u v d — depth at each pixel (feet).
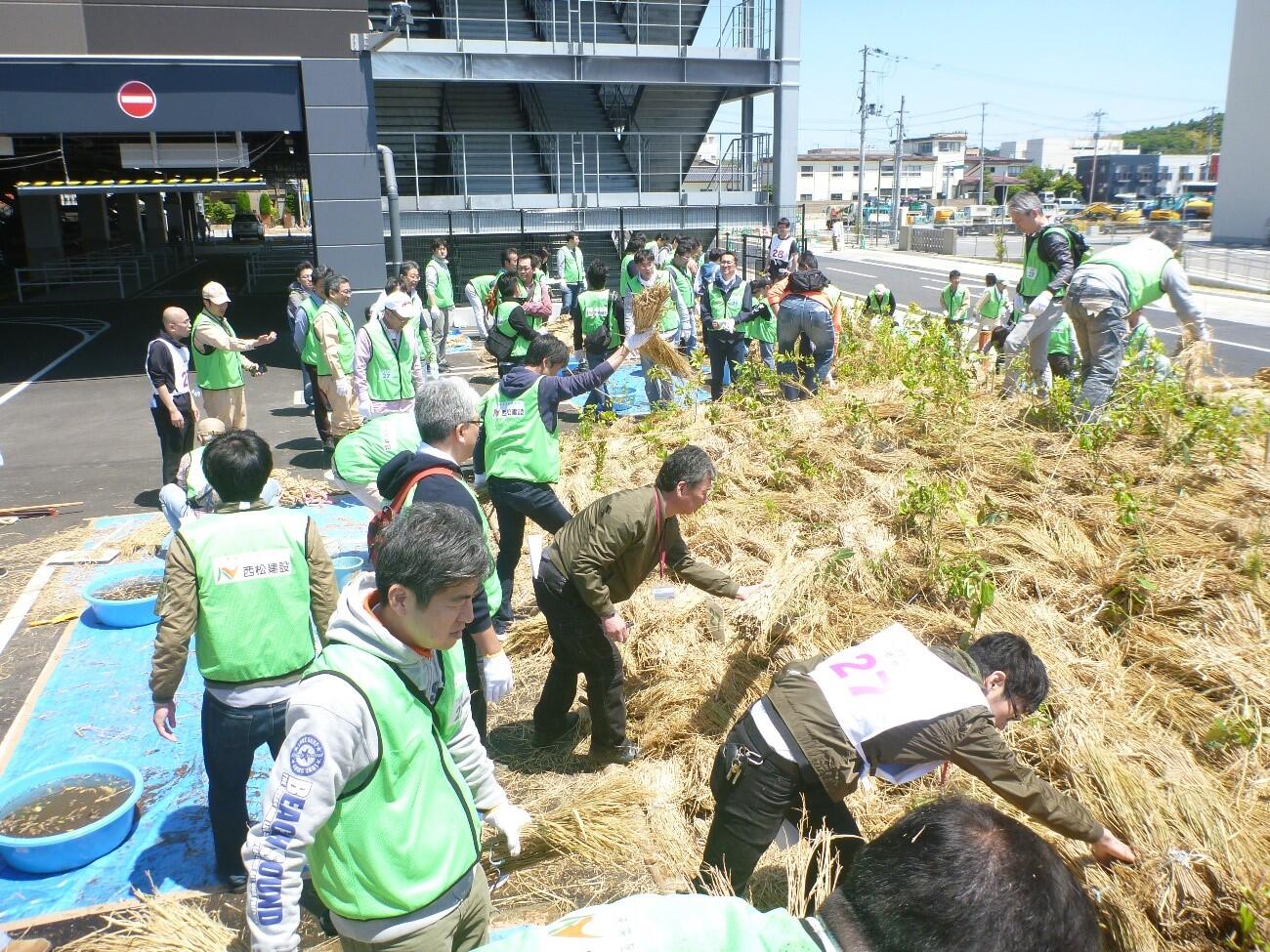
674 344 37.52
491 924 10.44
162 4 44.37
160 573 20.47
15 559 22.77
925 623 14.75
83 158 82.33
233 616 10.57
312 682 6.69
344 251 49.39
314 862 7.02
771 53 65.05
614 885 11.06
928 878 3.96
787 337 29.50
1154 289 21.30
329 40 46.73
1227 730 11.98
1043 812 9.06
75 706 15.98
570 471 25.08
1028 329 23.79
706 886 9.93
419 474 12.10
